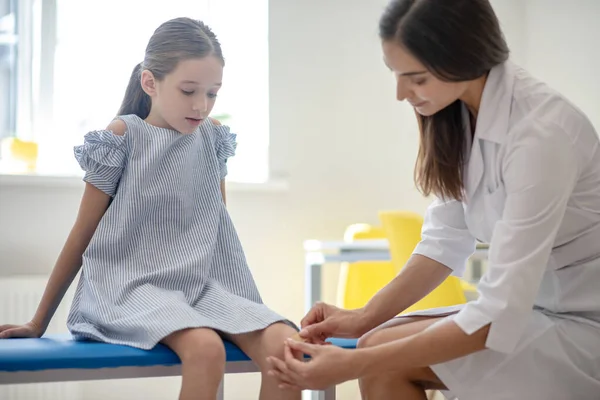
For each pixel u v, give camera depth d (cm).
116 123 158
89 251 152
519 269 115
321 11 312
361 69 317
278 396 131
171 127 161
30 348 134
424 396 134
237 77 306
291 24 307
